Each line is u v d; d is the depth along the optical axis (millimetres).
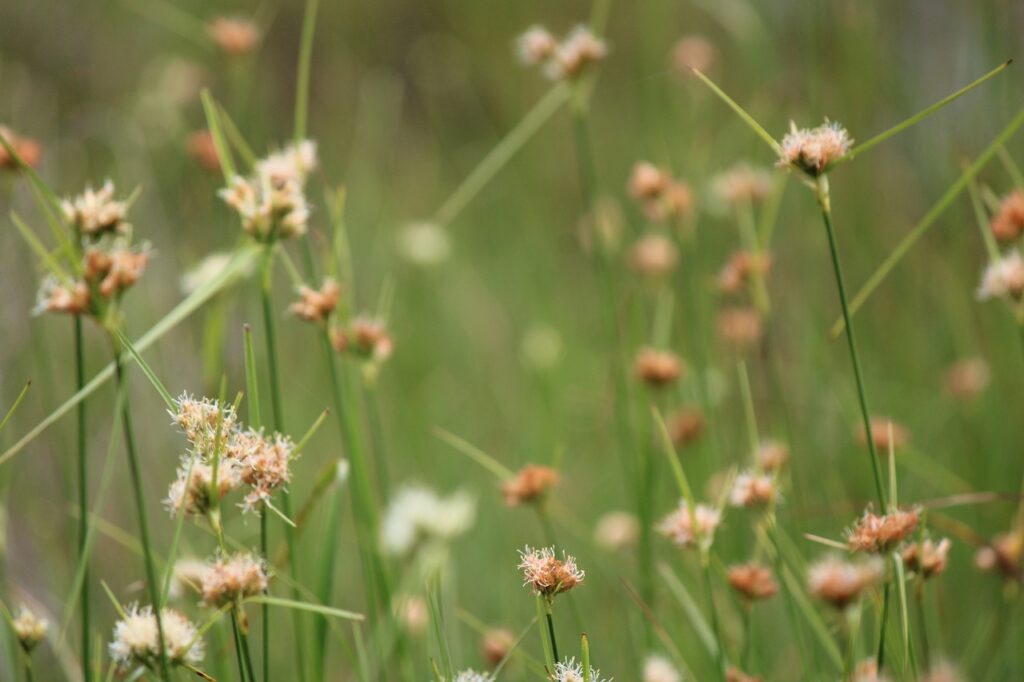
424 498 836
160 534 947
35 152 806
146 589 794
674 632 849
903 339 1147
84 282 697
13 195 804
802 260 1194
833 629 790
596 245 921
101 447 1013
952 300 1120
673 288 1122
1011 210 795
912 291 1161
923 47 1251
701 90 1248
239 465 699
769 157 1206
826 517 914
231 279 842
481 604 973
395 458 1183
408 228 1251
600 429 1149
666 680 777
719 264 1192
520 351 1285
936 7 1238
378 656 797
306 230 759
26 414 1003
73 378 1040
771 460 841
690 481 919
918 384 1122
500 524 1032
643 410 900
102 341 1057
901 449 892
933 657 830
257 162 779
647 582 859
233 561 699
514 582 929
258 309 1034
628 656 883
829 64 1214
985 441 996
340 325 806
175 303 1120
